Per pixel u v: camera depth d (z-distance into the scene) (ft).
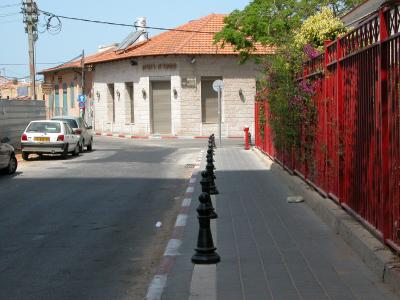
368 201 22.13
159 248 25.73
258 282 18.74
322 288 17.84
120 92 134.72
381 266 18.33
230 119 123.44
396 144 18.49
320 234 25.63
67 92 169.17
